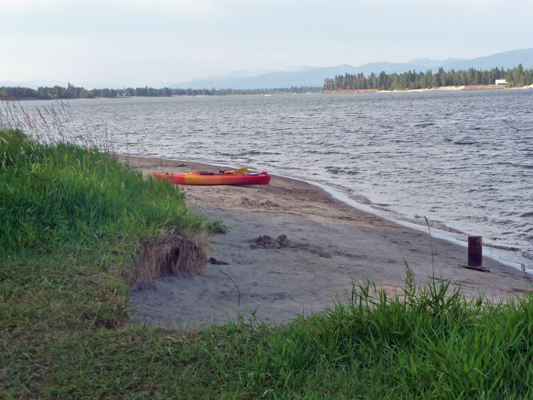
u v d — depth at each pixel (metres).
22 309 3.56
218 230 8.78
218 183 16.48
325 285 6.29
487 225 12.34
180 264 5.80
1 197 5.64
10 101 9.94
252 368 3.06
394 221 12.64
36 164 7.32
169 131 47.03
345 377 2.95
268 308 5.14
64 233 5.28
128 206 6.40
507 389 2.67
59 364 2.96
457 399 2.55
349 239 9.98
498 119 55.50
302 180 19.33
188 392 2.78
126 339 3.37
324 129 47.47
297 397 2.71
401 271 7.67
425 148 30.16
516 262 9.42
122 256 4.91
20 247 4.86
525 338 3.17
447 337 3.35
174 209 6.59
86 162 8.55
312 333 3.56
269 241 8.40
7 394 2.62
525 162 23.17
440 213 13.70
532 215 13.26
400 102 127.94
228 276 6.24
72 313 3.66
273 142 35.56
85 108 132.25
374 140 35.88
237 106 142.88
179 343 3.38
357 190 17.22
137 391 2.78
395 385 2.87
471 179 19.03
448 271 8.19
